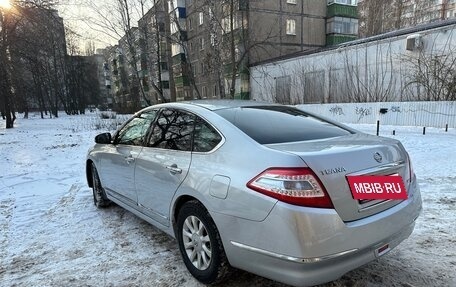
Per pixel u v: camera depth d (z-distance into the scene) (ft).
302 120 10.10
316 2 101.60
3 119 136.05
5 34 57.31
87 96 221.87
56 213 14.88
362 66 63.10
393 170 7.98
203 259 8.66
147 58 69.21
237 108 10.03
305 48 101.45
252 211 7.05
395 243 7.91
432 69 51.52
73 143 43.16
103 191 14.93
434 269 9.21
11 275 9.65
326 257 6.57
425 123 48.78
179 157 9.43
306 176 6.64
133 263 10.13
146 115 12.17
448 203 14.49
